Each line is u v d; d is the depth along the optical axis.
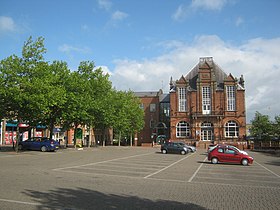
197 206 9.21
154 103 86.44
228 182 14.95
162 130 84.50
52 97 32.41
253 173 19.58
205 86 71.12
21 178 13.81
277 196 11.28
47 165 20.45
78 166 20.48
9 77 30.84
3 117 32.75
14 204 8.77
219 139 68.12
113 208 8.66
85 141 74.06
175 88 72.69
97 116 51.44
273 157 38.56
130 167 21.23
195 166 23.84
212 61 75.44
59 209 8.38
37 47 32.81
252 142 62.69
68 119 42.84
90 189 11.56
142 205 9.12
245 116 68.44
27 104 30.81
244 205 9.54
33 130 58.22
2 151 33.72
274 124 56.66
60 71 42.50
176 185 13.41
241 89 69.38
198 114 69.88
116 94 63.94
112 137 86.50
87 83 45.34
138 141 85.00
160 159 31.00
